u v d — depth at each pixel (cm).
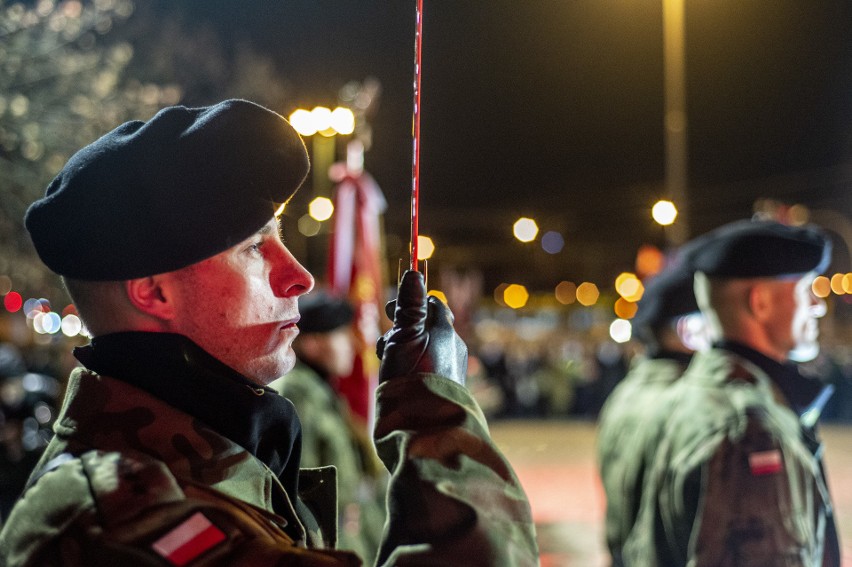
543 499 1235
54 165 1109
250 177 144
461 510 140
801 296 332
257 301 152
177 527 129
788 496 291
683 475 305
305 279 159
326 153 1276
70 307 935
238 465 145
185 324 149
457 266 4281
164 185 141
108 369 147
